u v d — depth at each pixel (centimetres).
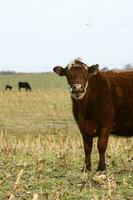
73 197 1700
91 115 2105
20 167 2247
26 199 1686
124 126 2181
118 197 1711
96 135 2139
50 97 9500
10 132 4928
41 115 6506
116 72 2214
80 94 2019
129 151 2706
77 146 3039
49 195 1741
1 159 2459
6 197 1695
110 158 2522
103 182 1892
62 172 2158
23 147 2894
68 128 5250
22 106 7750
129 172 2156
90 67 2066
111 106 2125
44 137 4278
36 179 1981
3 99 9088
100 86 2109
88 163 2162
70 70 2044
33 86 16812
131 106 2158
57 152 2677
